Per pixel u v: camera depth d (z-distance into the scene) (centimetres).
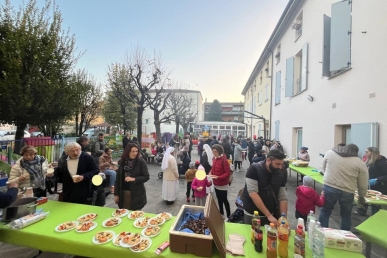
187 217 224
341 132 655
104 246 187
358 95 543
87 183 314
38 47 720
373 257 304
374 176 423
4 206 209
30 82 686
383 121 459
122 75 1362
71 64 864
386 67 452
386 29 453
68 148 306
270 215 224
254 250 187
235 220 316
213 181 407
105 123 2156
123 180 329
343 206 327
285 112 1166
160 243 195
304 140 895
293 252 184
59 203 292
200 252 174
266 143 1045
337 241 190
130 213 260
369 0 504
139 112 1258
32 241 207
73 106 849
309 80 848
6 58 643
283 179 243
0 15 692
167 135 2200
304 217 347
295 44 1030
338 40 606
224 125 3481
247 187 246
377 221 243
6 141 601
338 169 327
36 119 756
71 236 204
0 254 291
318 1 782
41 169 364
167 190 527
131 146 328
